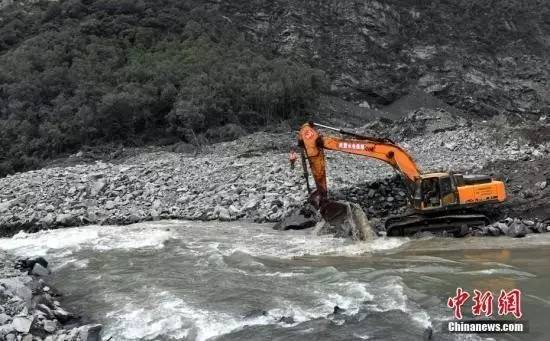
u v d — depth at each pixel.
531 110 96.12
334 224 16.80
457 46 105.19
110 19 78.00
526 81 103.12
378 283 11.16
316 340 8.46
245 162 28.86
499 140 31.95
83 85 60.59
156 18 80.50
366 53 96.38
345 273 12.03
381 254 14.01
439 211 16.06
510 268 11.92
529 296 10.02
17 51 68.81
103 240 17.58
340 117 75.00
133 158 49.22
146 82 63.06
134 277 12.82
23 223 21.80
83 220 21.64
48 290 12.00
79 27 75.25
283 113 66.50
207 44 74.56
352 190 20.77
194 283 11.96
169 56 70.31
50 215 22.20
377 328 8.78
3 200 25.11
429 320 9.04
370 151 16.25
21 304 9.85
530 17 118.88
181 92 59.72
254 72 67.56
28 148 55.72
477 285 10.80
